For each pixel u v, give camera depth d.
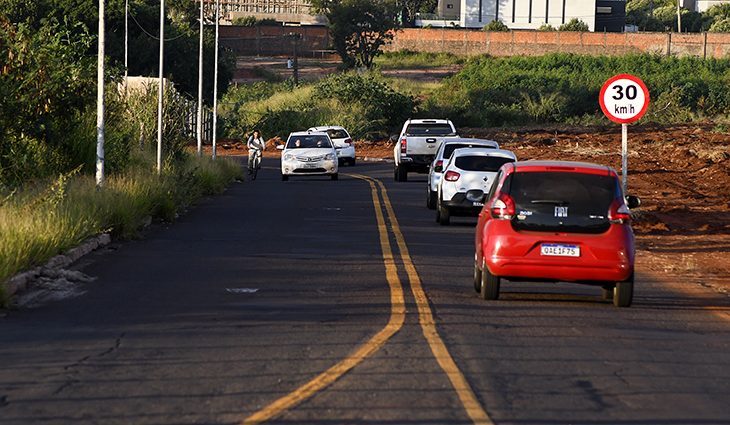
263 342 27.62
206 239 52.59
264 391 22.22
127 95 96.81
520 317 32.62
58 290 36.22
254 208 71.69
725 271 45.25
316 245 50.69
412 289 37.47
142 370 24.22
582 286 40.44
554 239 34.75
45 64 65.69
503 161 62.53
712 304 36.81
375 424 19.70
